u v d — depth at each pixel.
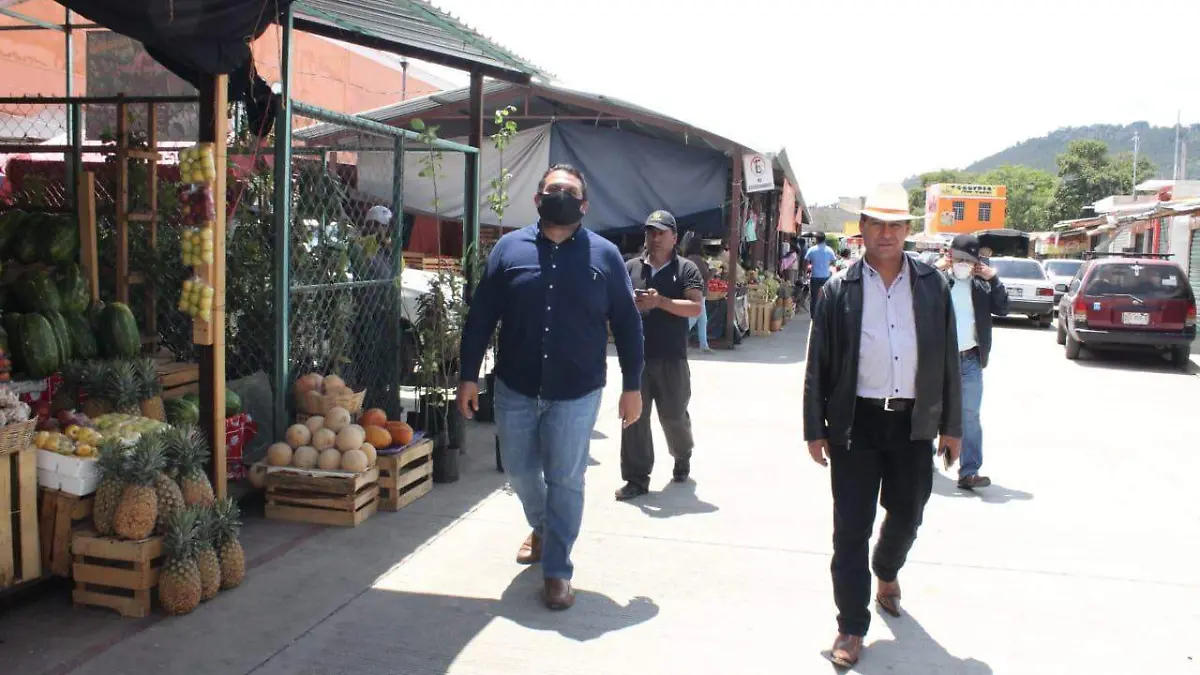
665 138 16.42
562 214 4.29
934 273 3.92
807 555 5.26
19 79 11.44
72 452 4.29
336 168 8.14
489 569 4.91
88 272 5.88
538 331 4.39
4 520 4.00
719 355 14.85
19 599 4.26
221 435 4.96
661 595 4.63
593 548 5.32
